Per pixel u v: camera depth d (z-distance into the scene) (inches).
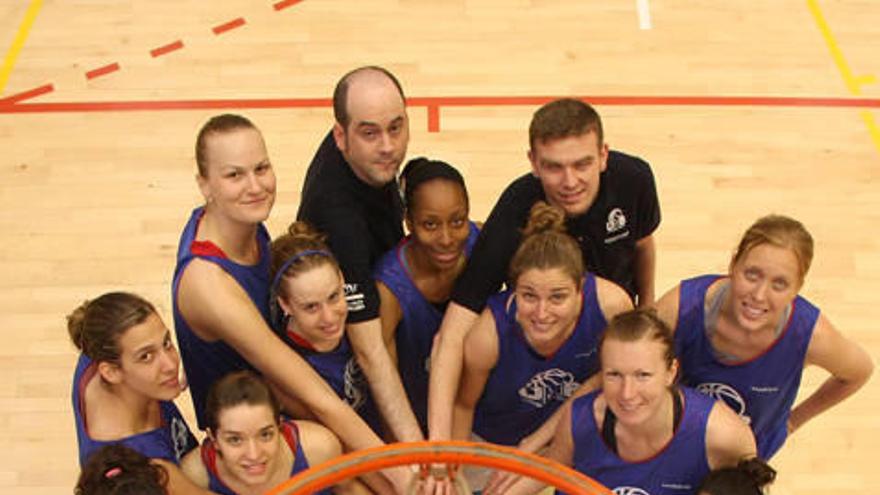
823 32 286.0
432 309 153.3
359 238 146.4
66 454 187.9
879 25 289.3
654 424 130.8
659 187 239.0
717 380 143.0
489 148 248.4
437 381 142.9
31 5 292.8
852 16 292.4
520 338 141.5
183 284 139.4
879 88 268.7
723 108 261.6
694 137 253.1
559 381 147.4
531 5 294.0
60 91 265.0
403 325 154.2
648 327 123.0
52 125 255.1
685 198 236.8
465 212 143.3
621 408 126.2
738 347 137.9
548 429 145.4
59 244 225.8
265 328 138.5
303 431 135.1
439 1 295.3
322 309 135.0
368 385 151.4
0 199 235.3
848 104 263.7
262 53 276.8
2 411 194.2
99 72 270.8
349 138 142.9
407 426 142.9
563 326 135.3
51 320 210.2
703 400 132.0
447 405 141.5
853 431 192.7
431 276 150.8
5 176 241.0
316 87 266.4
